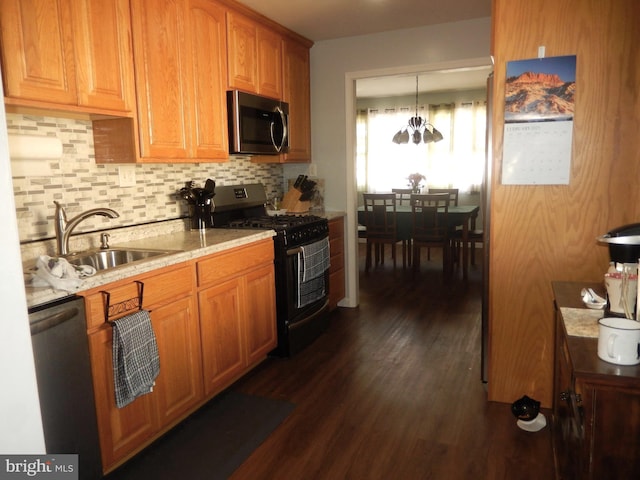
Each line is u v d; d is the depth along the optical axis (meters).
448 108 7.02
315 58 3.99
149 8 2.34
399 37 3.65
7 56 1.69
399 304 4.23
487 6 3.12
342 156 4.02
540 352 2.34
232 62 2.99
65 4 1.91
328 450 2.06
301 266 3.13
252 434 2.20
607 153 2.12
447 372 2.82
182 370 2.23
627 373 1.07
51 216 2.19
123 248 2.36
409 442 2.11
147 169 2.75
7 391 1.22
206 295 2.38
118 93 2.18
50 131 2.18
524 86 2.17
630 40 2.02
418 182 6.46
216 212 3.23
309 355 3.13
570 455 1.36
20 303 1.23
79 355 1.69
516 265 2.31
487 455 2.00
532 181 2.23
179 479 1.89
